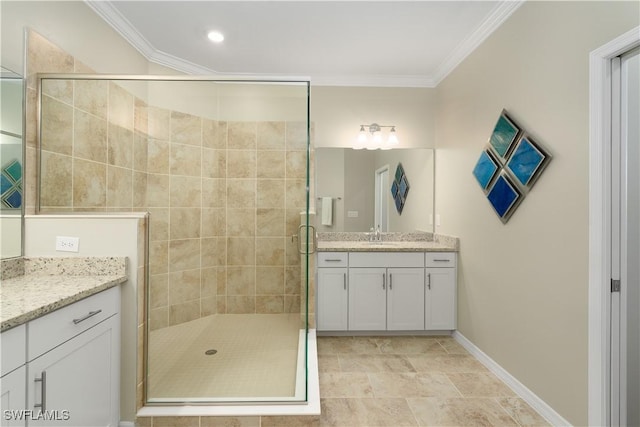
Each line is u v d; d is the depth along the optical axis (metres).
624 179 1.46
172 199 2.57
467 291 2.72
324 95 3.41
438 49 2.77
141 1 2.15
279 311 2.77
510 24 2.11
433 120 3.44
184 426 1.62
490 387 2.11
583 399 1.56
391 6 2.18
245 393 1.79
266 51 2.82
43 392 1.10
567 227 1.65
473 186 2.60
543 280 1.82
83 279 1.52
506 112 2.13
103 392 1.47
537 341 1.87
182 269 2.58
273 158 2.76
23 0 1.67
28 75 1.70
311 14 2.29
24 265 1.61
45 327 1.12
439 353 2.63
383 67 3.15
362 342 2.86
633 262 1.49
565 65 1.65
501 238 2.22
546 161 1.78
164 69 2.93
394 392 2.05
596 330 1.48
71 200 1.95
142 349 1.69
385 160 3.44
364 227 3.44
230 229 2.77
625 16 1.35
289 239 2.78
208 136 2.73
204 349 2.34
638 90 1.50
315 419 1.63
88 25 2.12
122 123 2.33
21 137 1.66
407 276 2.92
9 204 1.58
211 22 2.40
